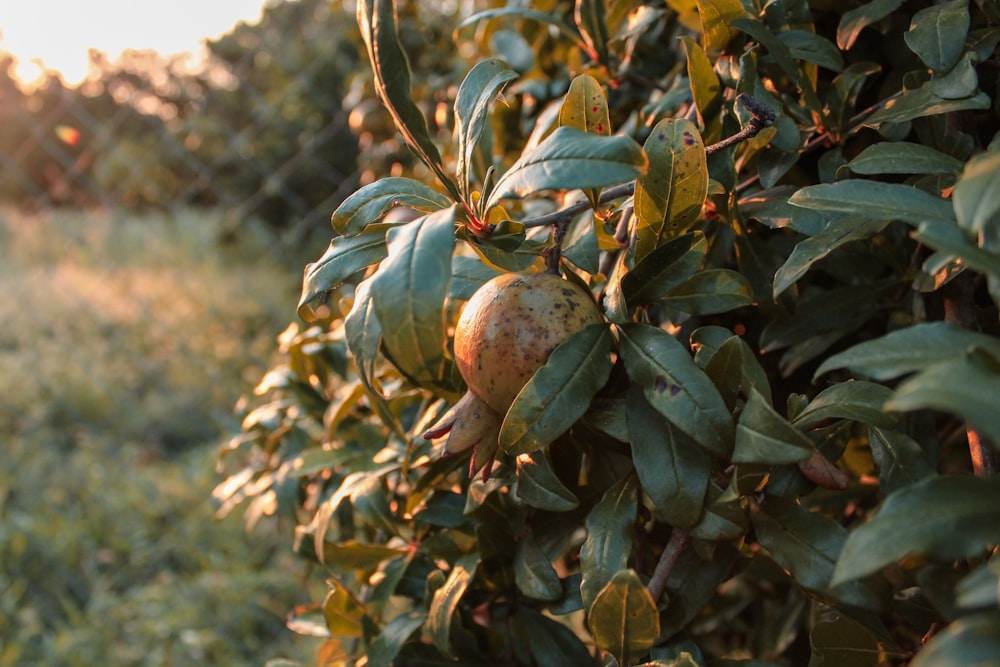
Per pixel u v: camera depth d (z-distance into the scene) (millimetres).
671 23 699
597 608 441
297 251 3887
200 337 3611
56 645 1622
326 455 651
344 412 644
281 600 1807
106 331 3664
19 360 3174
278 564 1957
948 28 497
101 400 3000
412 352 396
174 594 1841
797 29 554
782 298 559
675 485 461
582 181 414
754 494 477
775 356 620
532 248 488
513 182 433
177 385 3162
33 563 1968
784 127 529
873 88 593
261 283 4176
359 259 465
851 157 570
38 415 2787
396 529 591
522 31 794
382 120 1289
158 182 4824
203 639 1662
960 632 341
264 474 771
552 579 523
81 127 4266
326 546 594
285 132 3602
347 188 2338
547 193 721
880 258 566
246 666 1653
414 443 570
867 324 605
